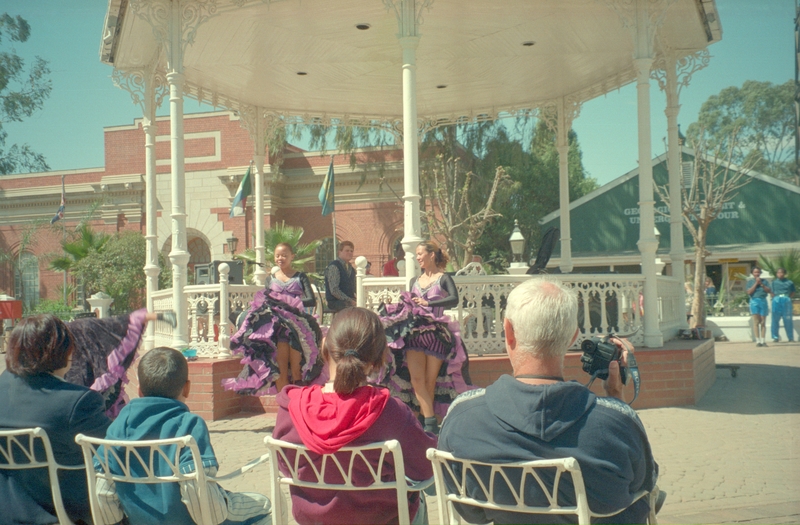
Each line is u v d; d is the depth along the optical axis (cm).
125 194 1605
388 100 1201
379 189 2391
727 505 360
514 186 2209
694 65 910
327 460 223
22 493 254
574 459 175
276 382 571
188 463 232
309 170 2464
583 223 2139
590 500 185
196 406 664
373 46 929
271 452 237
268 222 2364
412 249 682
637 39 738
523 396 186
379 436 225
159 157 2000
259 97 1147
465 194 1936
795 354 815
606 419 185
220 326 740
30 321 263
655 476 209
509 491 192
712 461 458
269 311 559
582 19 833
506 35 889
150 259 923
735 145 1160
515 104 1229
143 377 249
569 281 720
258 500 266
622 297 728
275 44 915
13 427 254
